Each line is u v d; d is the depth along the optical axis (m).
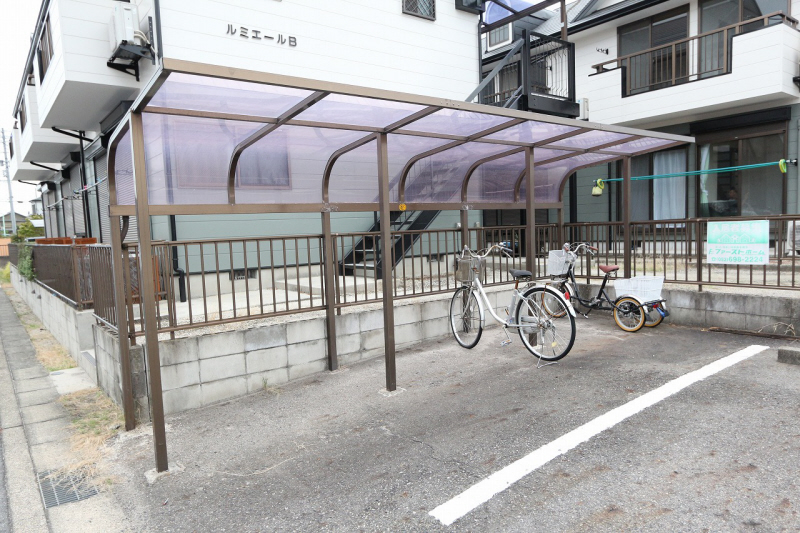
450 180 6.37
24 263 9.98
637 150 6.39
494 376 4.47
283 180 4.79
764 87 8.12
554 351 4.73
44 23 7.86
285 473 3.01
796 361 4.17
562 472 2.74
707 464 2.71
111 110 7.44
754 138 8.98
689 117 9.57
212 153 4.26
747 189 9.13
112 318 4.25
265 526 2.49
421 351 5.43
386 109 3.70
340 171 5.29
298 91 3.19
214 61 6.45
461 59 9.27
